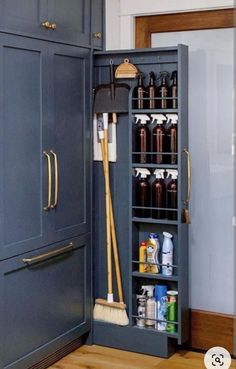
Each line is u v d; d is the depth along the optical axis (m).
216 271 3.95
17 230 3.25
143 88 3.78
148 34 4.04
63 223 3.65
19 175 3.25
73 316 3.80
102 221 4.00
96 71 3.94
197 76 3.93
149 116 3.79
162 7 3.93
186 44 3.94
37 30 3.33
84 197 3.86
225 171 3.89
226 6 3.77
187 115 3.76
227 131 3.87
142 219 3.81
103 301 3.97
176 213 3.73
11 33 3.13
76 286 3.82
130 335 3.89
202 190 3.96
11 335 3.25
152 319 3.85
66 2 3.59
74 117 3.71
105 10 3.99
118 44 4.05
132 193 3.81
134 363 3.72
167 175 3.79
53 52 3.48
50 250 3.53
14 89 3.18
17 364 3.30
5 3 3.09
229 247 3.90
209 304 3.98
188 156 3.75
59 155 3.58
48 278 3.54
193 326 3.99
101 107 3.86
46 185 3.46
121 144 3.92
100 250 4.03
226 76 3.85
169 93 3.73
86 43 3.80
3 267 3.16
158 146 3.74
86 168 3.86
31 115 3.32
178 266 3.75
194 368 3.66
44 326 3.52
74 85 3.70
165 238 3.81
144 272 3.87
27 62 3.27
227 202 3.90
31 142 3.33
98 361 3.75
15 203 3.23
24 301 3.34
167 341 3.79
